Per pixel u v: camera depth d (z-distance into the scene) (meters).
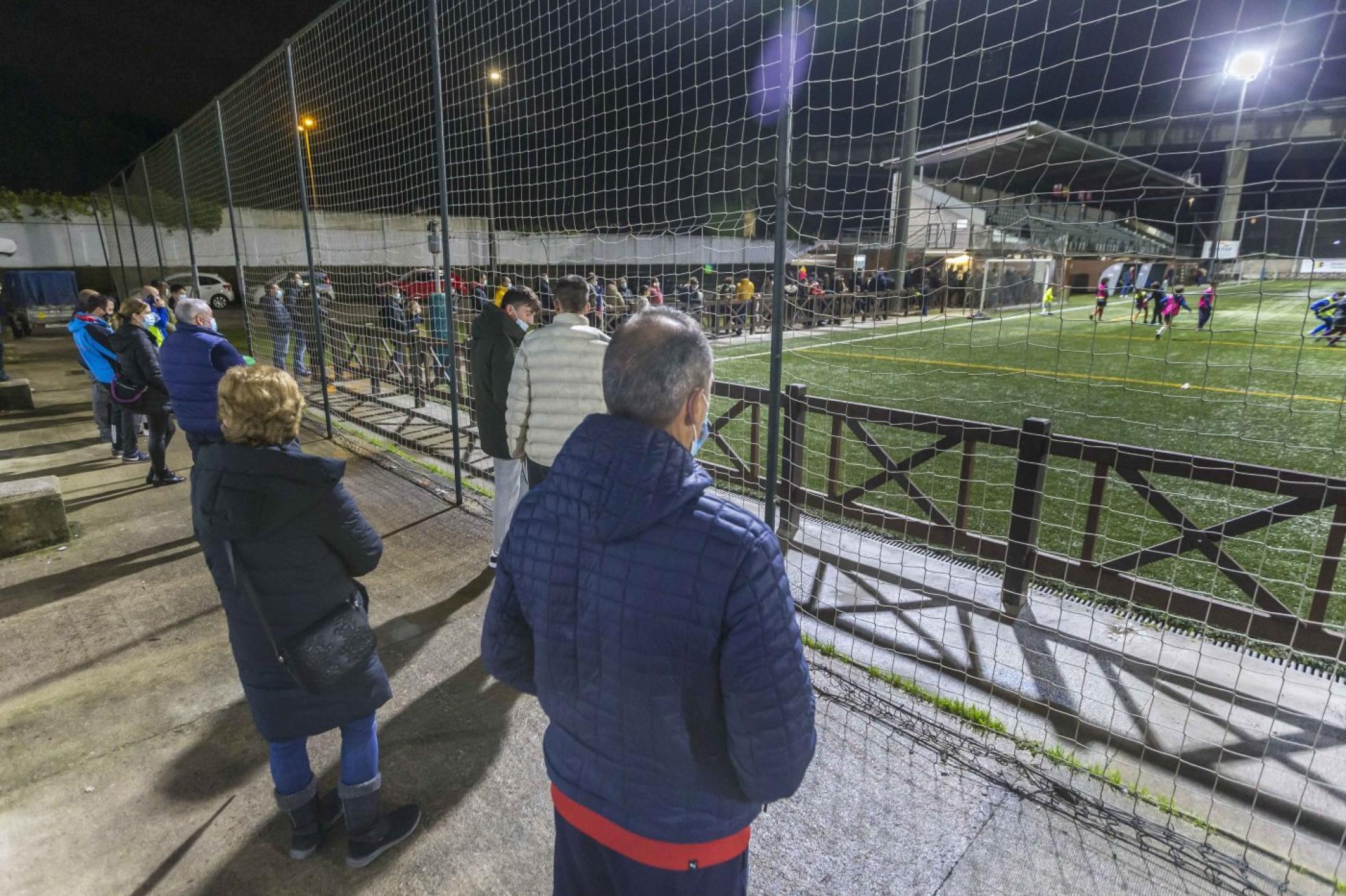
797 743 0.92
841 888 1.84
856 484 5.60
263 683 1.67
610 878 1.05
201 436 3.88
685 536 0.88
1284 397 9.02
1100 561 4.08
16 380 8.46
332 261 9.56
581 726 1.00
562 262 7.27
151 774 2.29
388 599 3.50
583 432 0.97
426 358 7.98
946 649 3.08
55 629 3.23
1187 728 2.52
